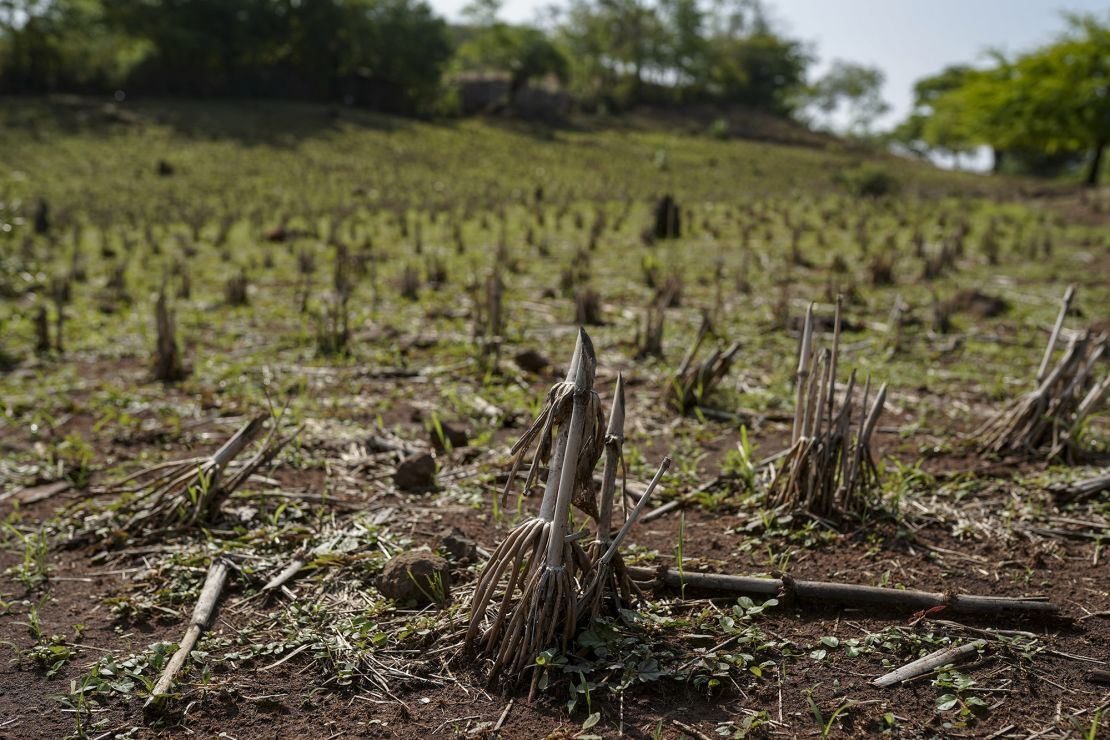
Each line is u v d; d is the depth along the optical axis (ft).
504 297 36.01
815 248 54.29
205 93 195.62
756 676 9.89
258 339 29.71
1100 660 10.19
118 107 169.07
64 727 9.44
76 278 46.34
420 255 54.13
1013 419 17.03
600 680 9.72
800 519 13.71
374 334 29.17
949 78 269.44
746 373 23.82
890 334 28.53
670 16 274.16
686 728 9.07
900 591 11.30
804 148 226.99
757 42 292.20
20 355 28.27
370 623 11.04
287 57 207.21
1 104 160.76
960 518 13.91
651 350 26.21
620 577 10.93
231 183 112.37
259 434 18.81
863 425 13.94
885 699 9.51
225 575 12.51
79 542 13.93
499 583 11.72
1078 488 14.40
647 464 16.89
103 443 19.07
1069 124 128.47
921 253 48.70
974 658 10.19
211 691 9.91
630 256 51.31
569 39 269.03
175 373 24.59
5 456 18.10
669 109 263.08
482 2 257.14
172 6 194.29
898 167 188.44
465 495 15.31
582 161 159.84
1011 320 31.42
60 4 181.37
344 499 15.30
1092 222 70.13
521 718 9.30
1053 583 11.94
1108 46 123.44
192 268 50.34
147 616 11.70
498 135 184.75
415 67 204.95
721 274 42.91
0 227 48.62
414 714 9.49
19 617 11.75
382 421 19.98
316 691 9.92
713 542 13.35
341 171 128.88
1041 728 9.03
